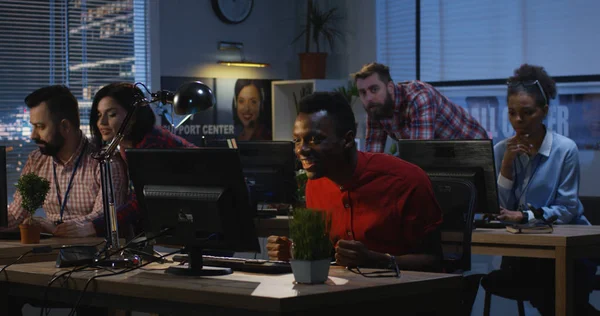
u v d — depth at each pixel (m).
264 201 4.35
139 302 2.10
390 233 2.43
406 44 6.61
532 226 3.37
